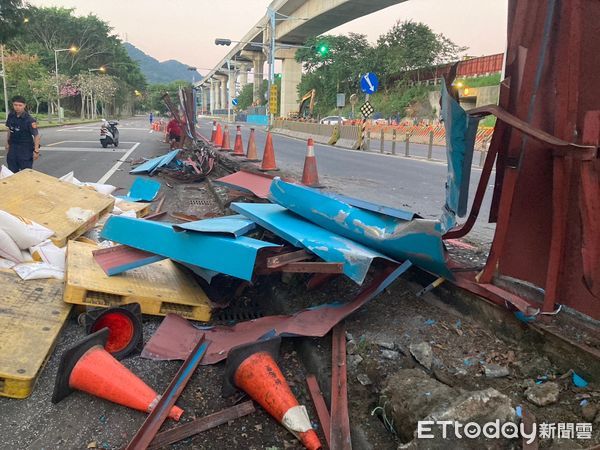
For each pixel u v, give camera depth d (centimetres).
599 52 250
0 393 290
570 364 275
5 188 554
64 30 8950
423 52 5119
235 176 727
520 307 298
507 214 309
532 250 306
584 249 255
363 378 293
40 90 6322
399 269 360
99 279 390
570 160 265
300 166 1324
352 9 4988
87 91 7756
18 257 420
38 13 8462
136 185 883
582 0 251
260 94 9175
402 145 2738
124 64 10631
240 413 282
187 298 409
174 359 336
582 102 261
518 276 318
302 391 308
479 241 529
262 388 278
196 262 379
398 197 847
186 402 296
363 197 834
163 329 363
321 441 261
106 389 283
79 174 1203
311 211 414
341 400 274
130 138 3003
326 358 320
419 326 342
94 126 5194
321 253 354
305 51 6506
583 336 282
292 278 446
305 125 3347
